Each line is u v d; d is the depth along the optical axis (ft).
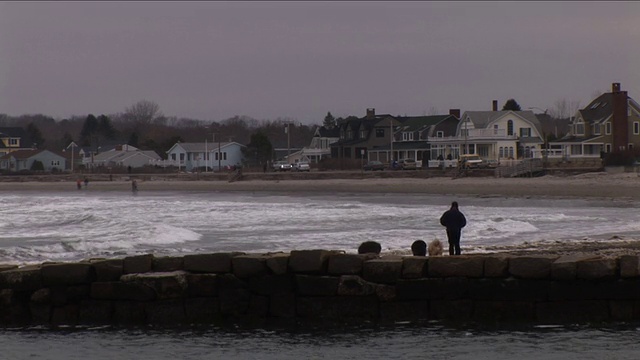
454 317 209.97
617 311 205.57
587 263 205.36
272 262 212.84
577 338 194.70
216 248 380.17
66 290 217.56
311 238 419.74
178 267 217.56
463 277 209.87
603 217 567.59
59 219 593.83
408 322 209.97
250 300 214.28
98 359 186.80
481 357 182.19
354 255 213.05
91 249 374.43
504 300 208.44
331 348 191.62
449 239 278.46
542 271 206.80
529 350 186.50
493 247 343.05
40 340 202.69
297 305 213.25
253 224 529.45
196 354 189.67
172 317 214.28
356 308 211.61
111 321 215.92
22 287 218.18
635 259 204.64
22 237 452.35
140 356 188.65
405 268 211.00
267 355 187.73
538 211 644.69
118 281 215.92
